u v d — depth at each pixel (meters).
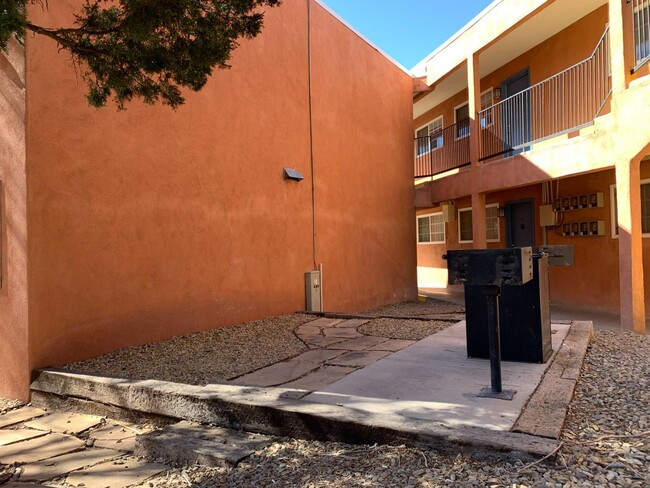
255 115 8.00
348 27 10.84
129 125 5.94
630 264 7.54
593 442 3.07
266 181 8.22
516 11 9.73
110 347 5.66
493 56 12.43
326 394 3.86
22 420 4.41
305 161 9.23
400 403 3.58
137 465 3.44
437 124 16.48
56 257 5.10
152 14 3.58
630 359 5.30
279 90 8.59
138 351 5.75
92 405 4.49
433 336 6.13
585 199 10.66
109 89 4.49
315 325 7.46
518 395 3.67
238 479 3.00
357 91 11.10
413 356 5.08
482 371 4.42
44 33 3.88
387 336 6.46
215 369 4.95
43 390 4.73
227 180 7.41
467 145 14.22
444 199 12.63
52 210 5.06
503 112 12.98
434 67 13.02
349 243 10.60
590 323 6.67
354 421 3.25
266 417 3.60
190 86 4.54
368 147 11.49
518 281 3.47
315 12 9.70
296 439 3.47
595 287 10.65
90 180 5.47
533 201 12.41
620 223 7.69
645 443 3.05
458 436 2.93
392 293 12.27
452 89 14.73
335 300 9.99
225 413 3.77
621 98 7.60
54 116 5.09
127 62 4.08
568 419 3.41
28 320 4.82
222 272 7.27
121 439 3.93
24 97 4.79
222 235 7.28
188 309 6.70
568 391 3.74
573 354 4.96
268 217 8.23
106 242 5.64
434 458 2.92
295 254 8.88
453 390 3.86
